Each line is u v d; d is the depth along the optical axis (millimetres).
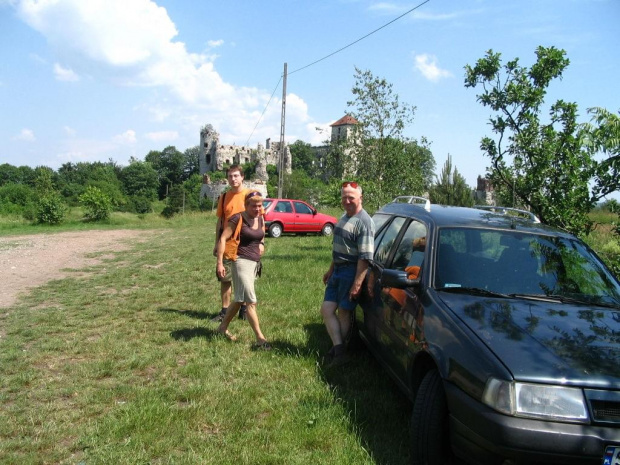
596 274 4039
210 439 3594
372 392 4441
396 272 3973
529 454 2621
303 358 5188
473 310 3428
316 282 9523
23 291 9375
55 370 5039
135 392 4418
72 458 3352
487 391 2791
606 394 2707
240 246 5609
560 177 7316
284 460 3309
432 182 26188
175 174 146250
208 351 5477
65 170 150500
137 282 10008
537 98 7621
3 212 46750
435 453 3197
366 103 14500
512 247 4160
